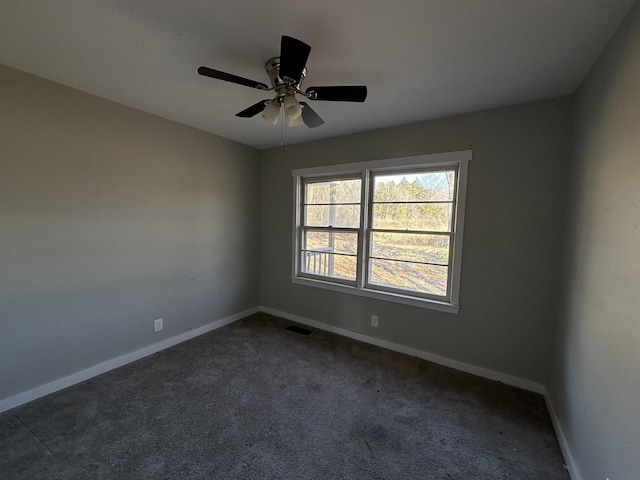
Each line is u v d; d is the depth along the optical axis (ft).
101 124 7.84
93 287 7.93
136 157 8.69
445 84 6.66
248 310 13.15
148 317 9.32
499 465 5.38
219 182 11.37
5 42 5.34
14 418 6.30
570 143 6.98
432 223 9.32
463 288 8.62
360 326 10.76
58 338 7.31
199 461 5.33
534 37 4.91
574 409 5.44
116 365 8.53
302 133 10.61
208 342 10.39
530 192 7.58
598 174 5.05
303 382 7.97
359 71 6.13
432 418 6.61
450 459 5.49
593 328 4.84
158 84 7.00
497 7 4.23
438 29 4.77
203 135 10.62
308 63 5.83
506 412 6.87
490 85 6.66
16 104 6.41
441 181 9.12
